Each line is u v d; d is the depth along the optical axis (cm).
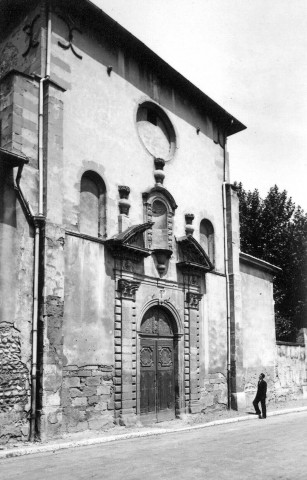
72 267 1467
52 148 1450
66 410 1381
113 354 1556
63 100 1531
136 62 1856
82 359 1451
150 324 1755
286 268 3391
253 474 914
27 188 1389
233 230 2200
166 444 1277
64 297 1426
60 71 1552
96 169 1612
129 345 1605
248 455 1102
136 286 1662
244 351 2216
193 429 1598
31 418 1291
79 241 1501
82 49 1645
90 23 1691
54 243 1398
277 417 1936
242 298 2262
